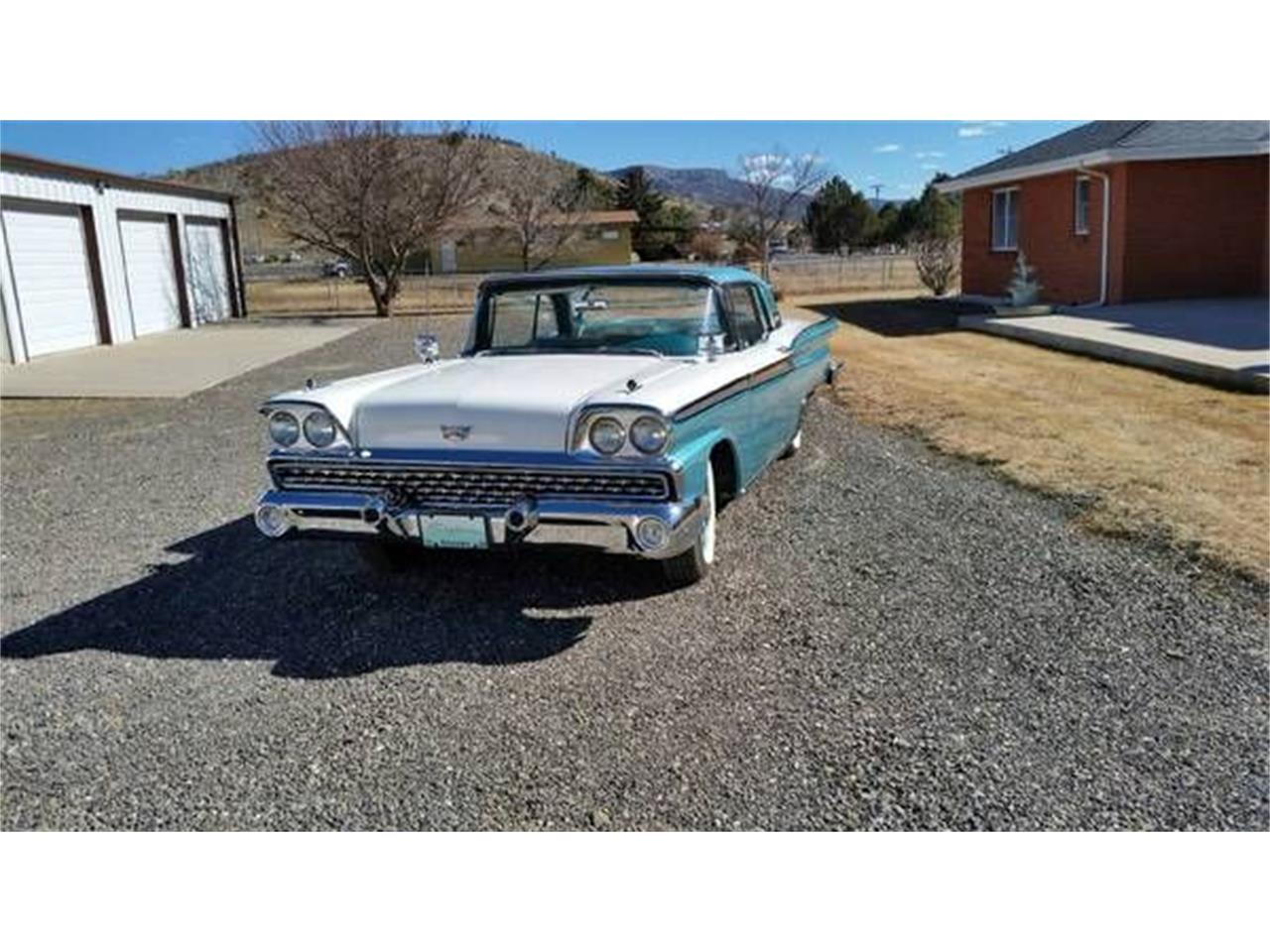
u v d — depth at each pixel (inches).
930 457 252.4
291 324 834.8
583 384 157.0
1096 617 148.6
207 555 193.9
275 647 147.6
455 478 148.8
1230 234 567.2
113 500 246.2
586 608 158.6
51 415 396.2
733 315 194.2
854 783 107.7
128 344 678.5
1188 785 105.7
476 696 129.7
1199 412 289.1
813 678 131.8
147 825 104.0
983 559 174.9
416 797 107.6
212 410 394.9
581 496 143.9
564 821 103.1
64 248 640.4
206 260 866.1
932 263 821.2
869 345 480.7
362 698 130.1
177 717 126.3
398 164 921.5
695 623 151.3
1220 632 142.5
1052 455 245.9
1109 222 568.7
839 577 168.6
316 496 154.3
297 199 935.0
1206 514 193.6
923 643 141.6
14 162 578.2
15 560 196.2
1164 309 517.3
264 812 105.7
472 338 199.3
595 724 121.6
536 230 1332.4
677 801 105.7
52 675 139.6
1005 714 121.0
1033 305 567.5
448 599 164.4
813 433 285.7
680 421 146.5
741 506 212.4
